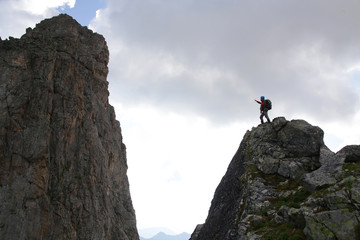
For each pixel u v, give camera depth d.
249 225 18.77
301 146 23.33
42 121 59.31
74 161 66.12
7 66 60.28
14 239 49.03
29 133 56.97
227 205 24.39
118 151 95.25
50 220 55.25
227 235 20.12
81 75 73.56
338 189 15.47
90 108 75.00
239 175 25.55
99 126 81.94
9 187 51.94
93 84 80.81
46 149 58.22
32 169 55.16
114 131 96.56
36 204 53.84
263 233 17.22
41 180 56.12
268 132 26.53
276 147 24.47
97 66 82.62
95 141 74.06
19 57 62.16
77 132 68.94
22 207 51.94
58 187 59.97
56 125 62.84
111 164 84.75
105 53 87.56
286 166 22.47
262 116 29.11
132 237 84.75
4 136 54.69
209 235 23.70
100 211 69.38
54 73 66.88
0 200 50.34
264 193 21.23
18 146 55.22
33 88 60.78
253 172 23.89
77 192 63.72
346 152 17.84
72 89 68.56
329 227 14.01
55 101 64.44
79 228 61.34
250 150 27.14
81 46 80.06
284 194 20.14
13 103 57.34
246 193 22.23
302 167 21.80
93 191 67.75
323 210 15.12
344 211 14.05
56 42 73.00
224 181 28.22
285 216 17.45
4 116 55.75
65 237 56.81
